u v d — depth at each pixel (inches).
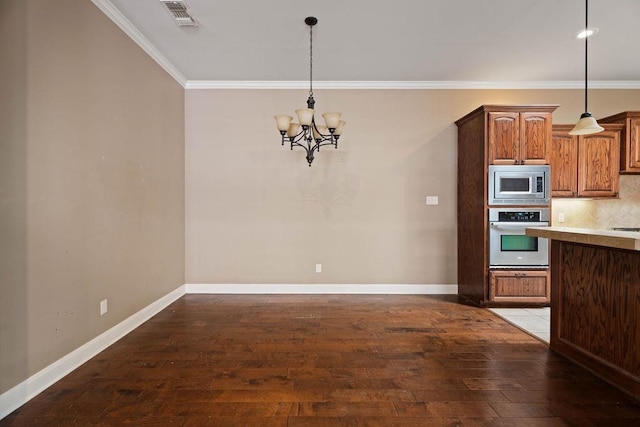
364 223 180.7
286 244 181.3
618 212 176.7
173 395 83.7
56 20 90.3
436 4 111.0
